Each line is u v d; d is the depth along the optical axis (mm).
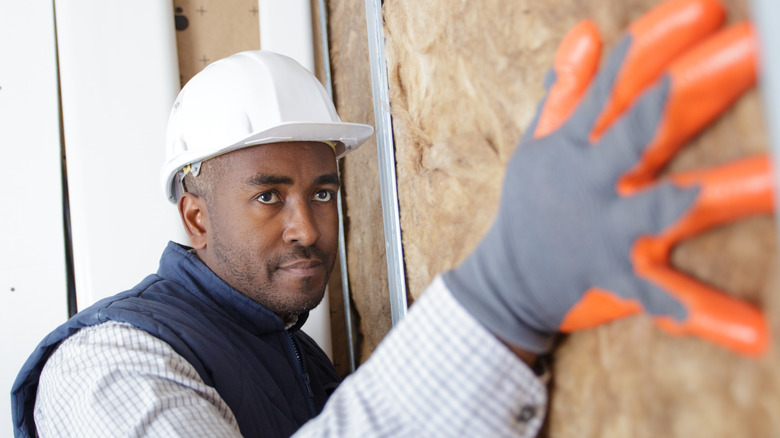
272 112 1014
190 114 1040
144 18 1410
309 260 1012
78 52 1365
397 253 989
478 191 667
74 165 1357
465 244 705
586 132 382
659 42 339
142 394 745
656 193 336
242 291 1027
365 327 1392
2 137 1351
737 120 325
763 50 251
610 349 438
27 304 1352
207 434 724
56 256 1375
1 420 1316
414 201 894
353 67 1327
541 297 417
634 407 412
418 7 826
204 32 1520
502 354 444
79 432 771
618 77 361
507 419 458
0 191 1348
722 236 340
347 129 1074
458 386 448
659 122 330
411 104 895
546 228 396
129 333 851
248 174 974
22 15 1371
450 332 453
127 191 1379
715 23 323
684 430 368
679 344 371
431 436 454
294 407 1021
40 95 1376
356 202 1395
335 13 1447
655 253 359
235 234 998
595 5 453
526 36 553
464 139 694
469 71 677
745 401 324
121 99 1386
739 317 314
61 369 850
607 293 385
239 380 913
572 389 484
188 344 886
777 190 254
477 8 650
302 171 999
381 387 484
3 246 1343
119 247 1365
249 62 1059
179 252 1071
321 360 1267
